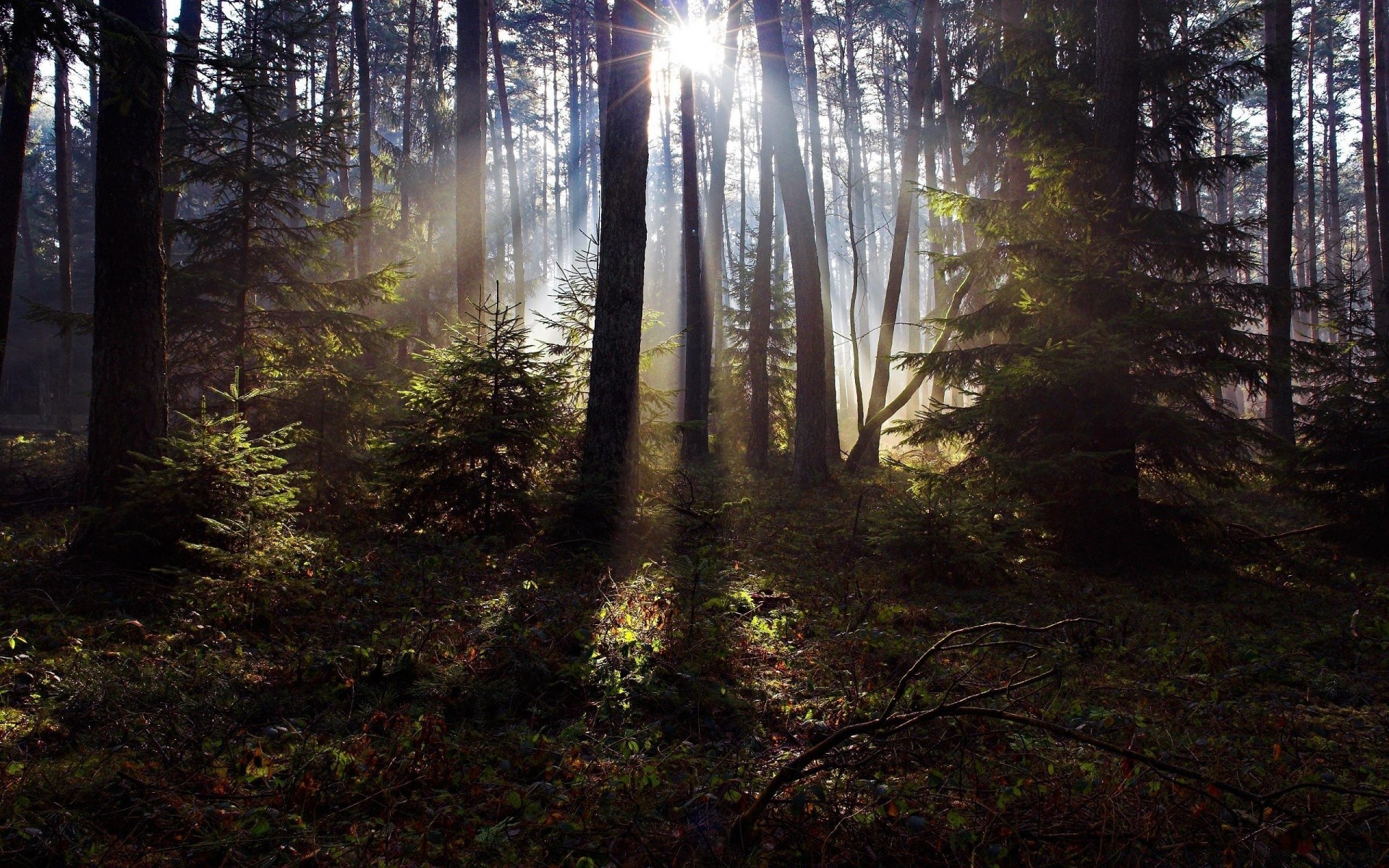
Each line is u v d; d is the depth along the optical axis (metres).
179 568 7.55
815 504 15.05
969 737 4.69
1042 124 11.12
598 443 11.30
